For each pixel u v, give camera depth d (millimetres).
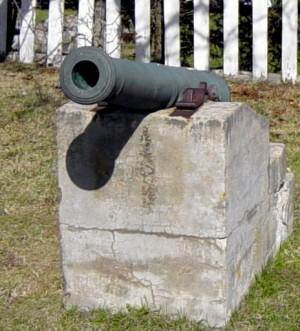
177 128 4750
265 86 10461
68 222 5105
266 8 10461
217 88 5352
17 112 9523
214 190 4754
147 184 4887
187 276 4926
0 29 11656
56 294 5527
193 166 4766
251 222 5344
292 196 6520
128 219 4977
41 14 12867
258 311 5148
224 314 4906
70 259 5160
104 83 4086
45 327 5078
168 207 4871
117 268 5074
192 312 4957
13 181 7758
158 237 4934
